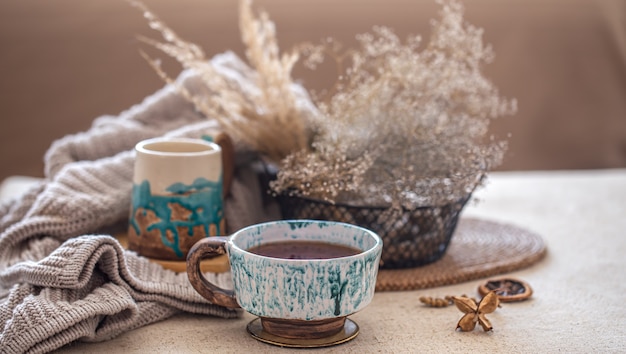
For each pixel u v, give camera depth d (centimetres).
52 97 179
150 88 178
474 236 106
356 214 94
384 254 95
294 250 84
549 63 191
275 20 174
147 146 94
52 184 97
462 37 98
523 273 97
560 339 83
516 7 187
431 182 95
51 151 104
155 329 84
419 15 176
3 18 175
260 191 106
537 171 197
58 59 177
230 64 114
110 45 176
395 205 92
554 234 109
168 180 91
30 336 77
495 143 98
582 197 124
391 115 96
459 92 99
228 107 99
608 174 136
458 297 86
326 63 175
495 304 85
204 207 92
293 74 175
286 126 98
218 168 94
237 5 172
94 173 98
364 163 92
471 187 95
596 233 109
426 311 88
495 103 101
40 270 82
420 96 97
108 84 179
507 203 121
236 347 81
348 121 96
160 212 92
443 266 97
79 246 83
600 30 190
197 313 87
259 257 78
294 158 97
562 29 189
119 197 97
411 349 81
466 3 185
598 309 89
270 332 82
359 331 84
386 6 175
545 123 195
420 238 95
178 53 98
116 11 175
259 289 78
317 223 85
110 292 83
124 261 84
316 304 78
